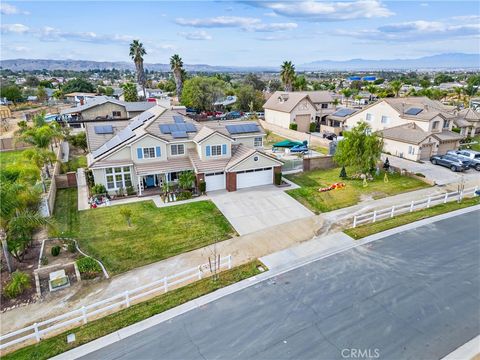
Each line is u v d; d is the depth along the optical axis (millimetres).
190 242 21922
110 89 125312
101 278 18141
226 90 89188
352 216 25578
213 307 15398
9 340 13961
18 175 25922
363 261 19031
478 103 88438
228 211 26625
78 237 22688
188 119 35969
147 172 29578
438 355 12492
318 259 19391
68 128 54188
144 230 23609
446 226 23297
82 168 38688
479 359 12281
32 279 17891
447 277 17344
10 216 18141
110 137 35781
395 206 27016
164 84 139375
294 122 60219
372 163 33062
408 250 20156
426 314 14633
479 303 15328
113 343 13422
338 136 55406
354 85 143875
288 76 78938
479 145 48469
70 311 15664
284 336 13500
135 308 15523
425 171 36625
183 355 12711
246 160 30797
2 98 112812
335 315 14656
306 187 32031
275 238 22234
